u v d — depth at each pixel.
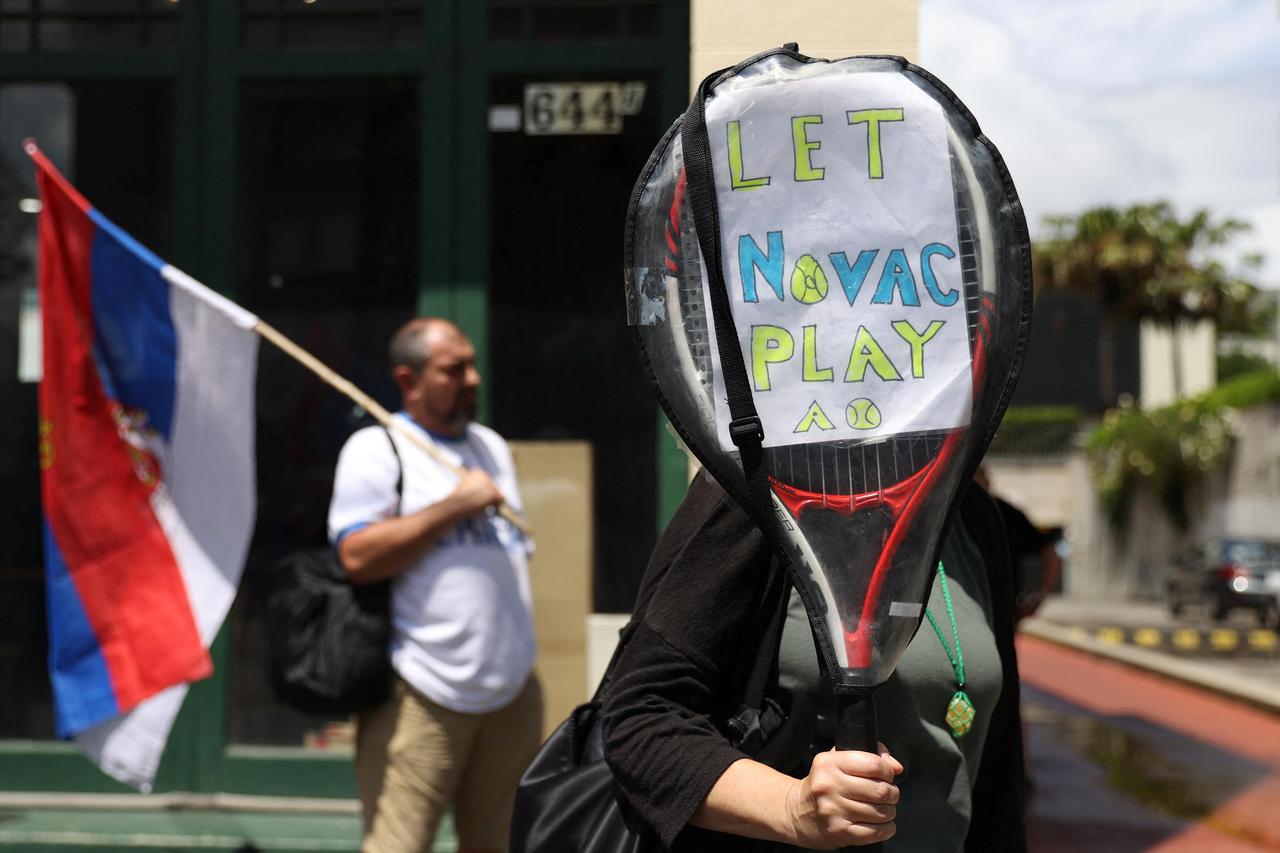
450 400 3.75
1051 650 20.11
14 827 4.62
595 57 4.89
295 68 4.98
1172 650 21.08
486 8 4.93
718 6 4.08
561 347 4.88
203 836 4.53
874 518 1.60
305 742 4.89
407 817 3.59
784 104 1.64
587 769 1.93
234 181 4.99
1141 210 56.00
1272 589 27.88
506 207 4.91
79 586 4.06
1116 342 61.88
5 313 5.10
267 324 4.97
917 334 1.62
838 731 1.58
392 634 3.62
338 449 4.93
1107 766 8.59
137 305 4.05
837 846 1.57
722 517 1.78
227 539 4.05
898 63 1.65
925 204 1.63
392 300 4.94
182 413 4.05
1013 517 2.16
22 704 5.03
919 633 1.82
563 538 4.72
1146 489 40.81
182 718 4.90
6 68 5.05
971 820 1.96
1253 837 6.40
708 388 1.63
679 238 1.65
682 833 1.75
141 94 5.05
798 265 1.64
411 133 4.96
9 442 5.11
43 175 4.03
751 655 1.77
